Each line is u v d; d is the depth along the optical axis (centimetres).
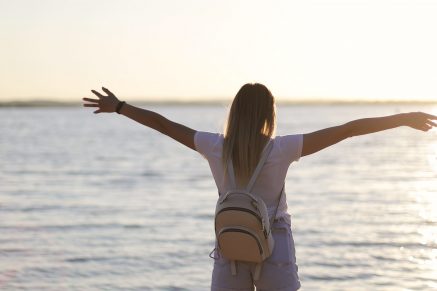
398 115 345
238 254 350
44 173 3100
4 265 1035
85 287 902
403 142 6506
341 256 1127
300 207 1827
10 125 11869
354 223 1519
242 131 351
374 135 8338
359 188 2384
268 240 346
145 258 1109
